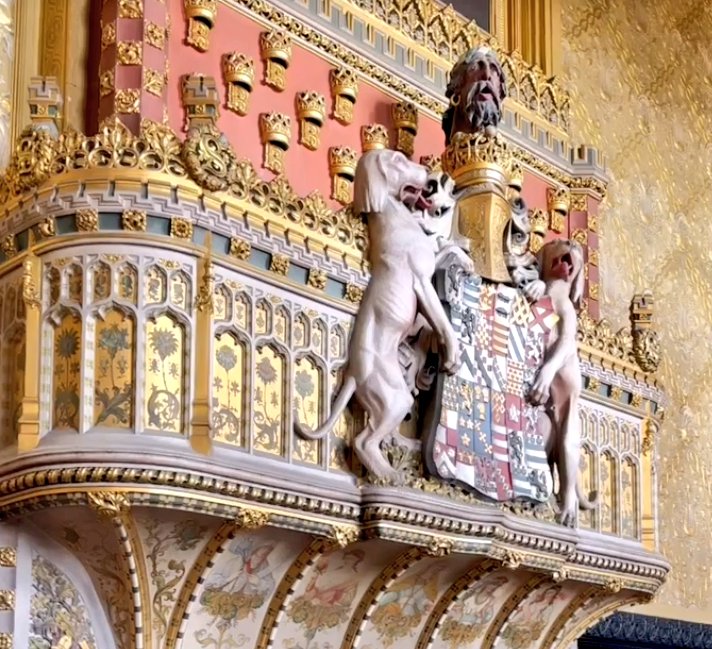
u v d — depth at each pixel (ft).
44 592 14.29
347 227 16.47
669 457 28.81
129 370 13.76
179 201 14.19
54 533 14.28
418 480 16.58
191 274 14.29
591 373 20.68
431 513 16.08
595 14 29.40
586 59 28.81
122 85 16.58
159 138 14.32
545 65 27.12
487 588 18.74
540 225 24.25
